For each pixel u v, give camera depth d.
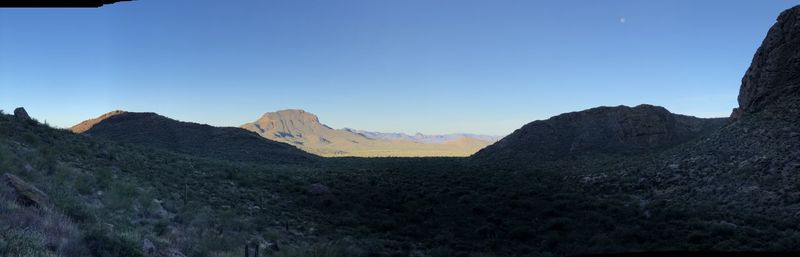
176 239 18.28
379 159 108.12
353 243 26.78
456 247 30.52
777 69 57.34
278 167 68.31
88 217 15.36
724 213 35.94
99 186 24.31
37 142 31.56
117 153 39.28
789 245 26.20
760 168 42.00
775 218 33.22
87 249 11.05
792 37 58.09
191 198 30.61
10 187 14.18
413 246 29.98
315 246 23.08
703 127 91.56
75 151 33.62
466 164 84.75
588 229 34.81
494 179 58.19
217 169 48.03
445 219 38.06
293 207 36.72
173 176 36.62
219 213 27.61
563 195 46.25
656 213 38.03
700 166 48.34
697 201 40.81
